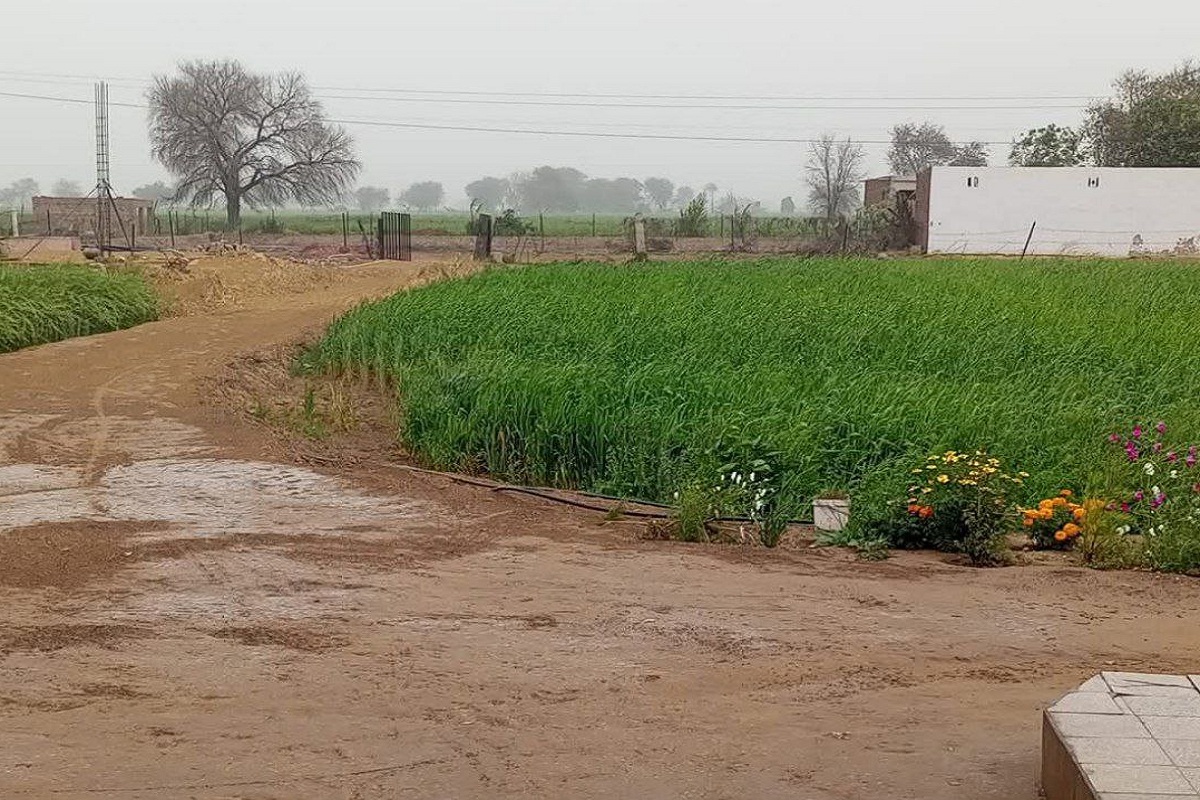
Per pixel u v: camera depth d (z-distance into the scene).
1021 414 11.80
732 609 7.42
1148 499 9.53
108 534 8.80
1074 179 48.88
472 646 6.58
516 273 28.50
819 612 7.40
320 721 5.43
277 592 7.56
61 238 48.69
